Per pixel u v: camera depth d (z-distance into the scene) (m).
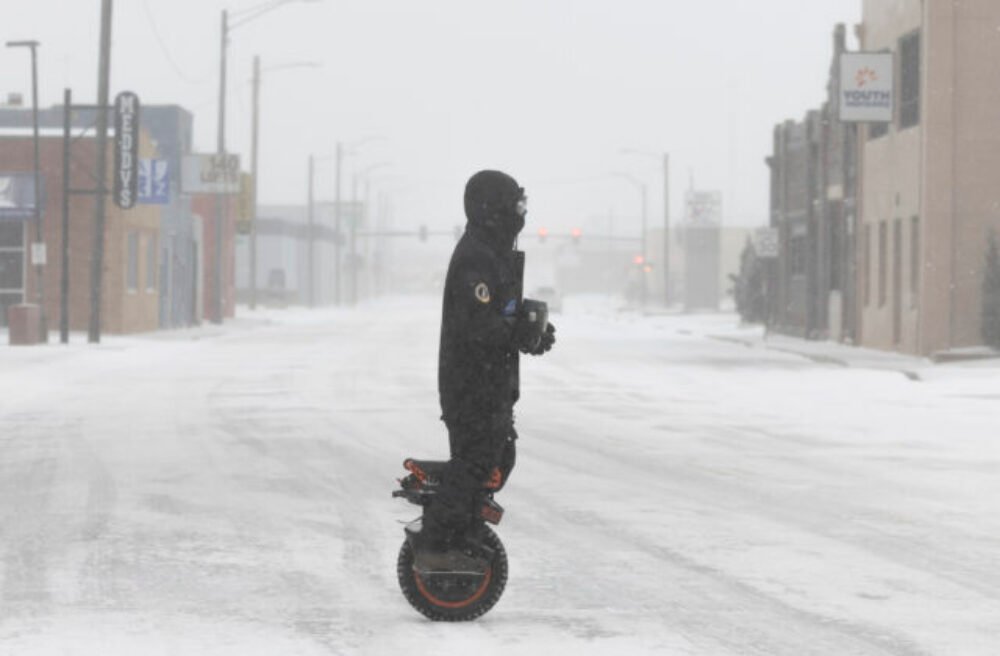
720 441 59.22
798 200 177.62
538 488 45.09
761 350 146.12
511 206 26.06
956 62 125.50
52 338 155.50
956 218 125.88
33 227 166.75
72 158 166.25
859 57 133.88
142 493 43.88
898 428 64.88
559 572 31.67
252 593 29.44
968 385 92.31
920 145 127.94
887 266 140.38
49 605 28.39
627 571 31.80
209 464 51.00
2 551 34.16
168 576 31.17
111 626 26.64
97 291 142.25
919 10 129.38
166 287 198.12
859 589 29.91
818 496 43.44
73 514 39.75
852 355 130.62
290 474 48.31
